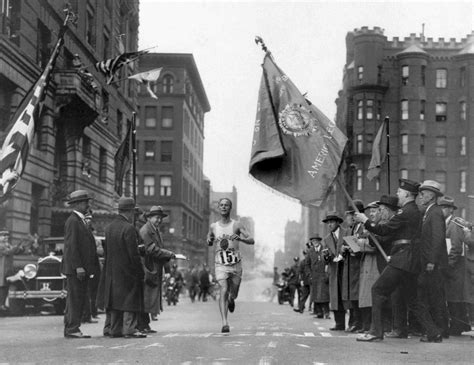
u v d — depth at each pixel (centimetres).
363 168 6269
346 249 1238
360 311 1248
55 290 1809
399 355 855
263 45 1143
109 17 4256
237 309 2500
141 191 7550
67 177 3359
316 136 1112
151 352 877
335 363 773
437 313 1071
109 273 1088
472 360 809
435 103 6353
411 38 6419
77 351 890
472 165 6234
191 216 8519
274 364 762
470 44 6356
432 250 1023
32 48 2873
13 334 1181
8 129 2019
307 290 2159
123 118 4653
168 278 3231
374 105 6294
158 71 2298
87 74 3244
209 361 785
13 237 2631
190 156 8356
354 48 6425
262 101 1129
